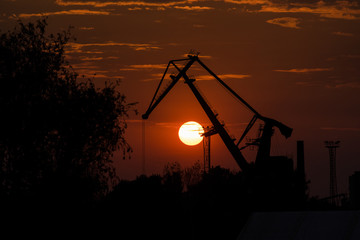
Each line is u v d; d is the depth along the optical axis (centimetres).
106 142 13362
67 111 13000
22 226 12738
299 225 9650
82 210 13138
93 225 13400
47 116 12794
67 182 12825
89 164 13225
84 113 13150
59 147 12950
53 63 13275
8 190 12569
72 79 13400
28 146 12750
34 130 12750
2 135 12619
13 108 12700
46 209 12794
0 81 12712
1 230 12638
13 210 12638
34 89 12950
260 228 10069
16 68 12875
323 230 9212
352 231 8831
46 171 12750
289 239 9438
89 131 13138
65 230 12988
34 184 12750
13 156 12700
